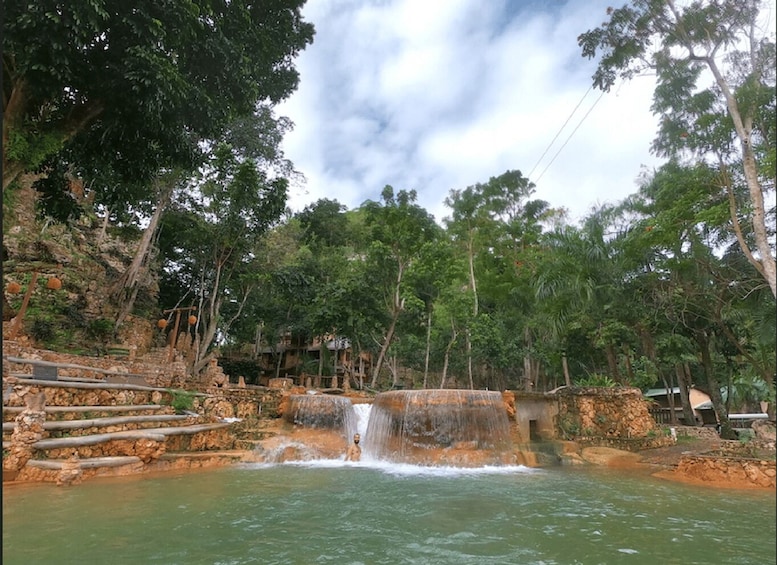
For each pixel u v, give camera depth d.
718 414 15.07
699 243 8.15
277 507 7.29
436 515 6.90
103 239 23.03
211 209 22.67
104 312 21.06
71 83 9.26
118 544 5.26
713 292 7.89
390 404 15.29
